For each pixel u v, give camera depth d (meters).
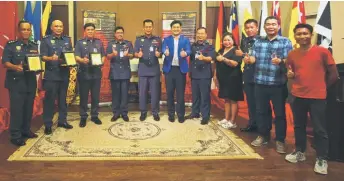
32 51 3.37
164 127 4.05
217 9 5.77
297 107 2.86
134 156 3.04
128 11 5.68
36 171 2.66
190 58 4.30
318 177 2.61
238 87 3.96
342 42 3.76
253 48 3.27
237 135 3.76
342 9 3.75
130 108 5.20
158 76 4.30
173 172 2.69
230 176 2.62
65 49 3.70
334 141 2.91
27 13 4.80
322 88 2.68
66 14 5.46
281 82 3.07
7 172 2.63
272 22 3.06
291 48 3.05
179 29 4.10
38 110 4.71
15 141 3.32
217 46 5.31
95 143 3.40
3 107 4.29
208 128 4.03
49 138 3.54
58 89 3.82
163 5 5.74
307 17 4.44
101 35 5.40
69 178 2.54
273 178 2.59
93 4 5.54
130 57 4.20
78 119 4.42
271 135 3.76
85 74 3.94
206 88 4.18
